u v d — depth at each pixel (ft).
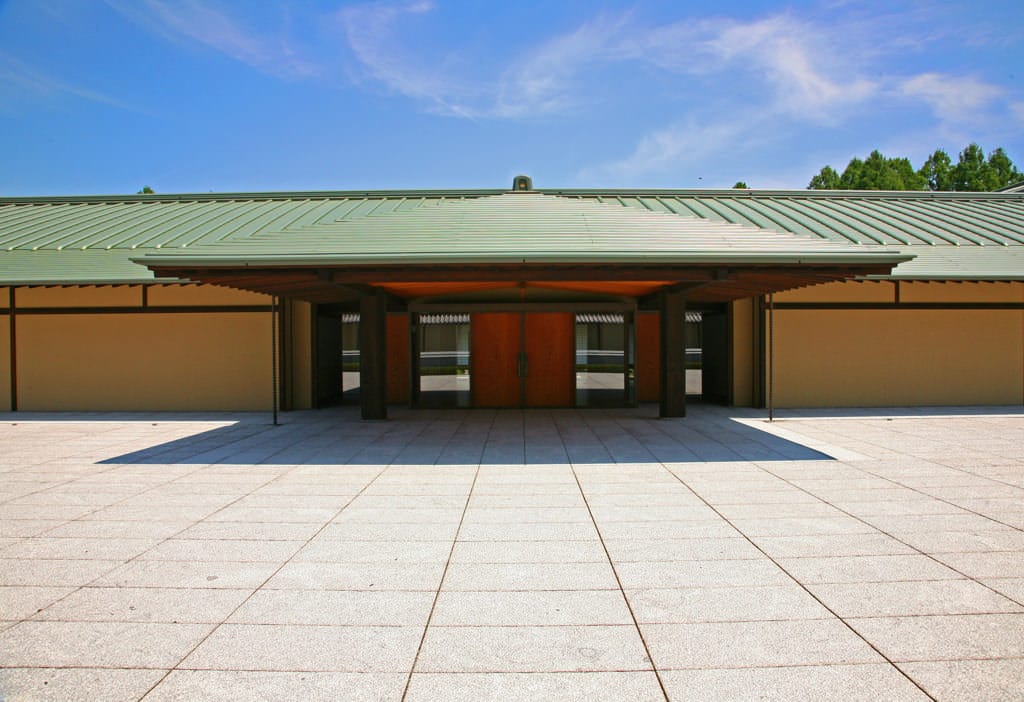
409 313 45.27
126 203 59.00
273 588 13.69
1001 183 201.87
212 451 29.53
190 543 16.62
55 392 45.42
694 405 47.83
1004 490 21.61
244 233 46.42
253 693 9.71
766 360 45.16
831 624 11.85
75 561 15.34
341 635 11.58
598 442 31.42
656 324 50.37
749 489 21.97
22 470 25.53
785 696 9.53
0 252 45.24
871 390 45.42
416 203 53.57
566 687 9.86
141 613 12.51
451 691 9.77
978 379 45.68
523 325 45.88
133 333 45.24
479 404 45.88
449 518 18.79
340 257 26.84
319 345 46.55
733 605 12.69
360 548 16.21
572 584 13.82
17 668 10.47
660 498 20.85
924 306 45.55
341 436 33.58
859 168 179.73
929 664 10.43
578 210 38.09
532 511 19.44
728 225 34.63
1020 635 11.39
